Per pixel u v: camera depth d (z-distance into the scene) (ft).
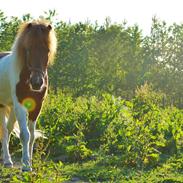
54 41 29.50
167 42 227.20
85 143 37.99
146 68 217.56
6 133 34.04
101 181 29.40
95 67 185.88
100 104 47.75
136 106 46.11
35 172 24.48
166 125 42.60
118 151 38.96
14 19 165.58
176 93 206.08
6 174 28.76
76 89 167.02
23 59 29.63
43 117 42.91
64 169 32.17
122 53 206.80
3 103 33.63
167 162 35.50
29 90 29.91
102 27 209.67
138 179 29.68
